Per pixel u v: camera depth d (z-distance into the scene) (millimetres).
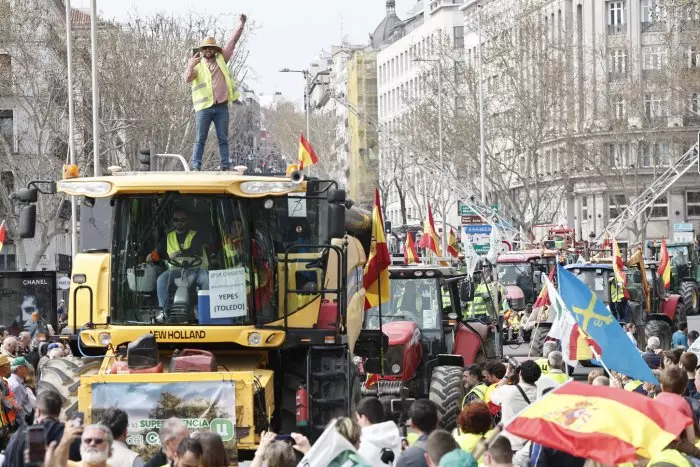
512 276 49406
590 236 59000
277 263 17125
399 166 99125
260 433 15773
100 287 17188
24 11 62344
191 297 17000
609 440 10148
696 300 64000
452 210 112250
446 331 26094
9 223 62344
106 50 63625
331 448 11133
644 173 96312
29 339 26219
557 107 86188
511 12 97562
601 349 16125
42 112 63094
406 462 11734
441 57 96875
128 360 16047
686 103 80938
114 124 64000
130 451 12508
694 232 96312
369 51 165000
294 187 16703
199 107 20359
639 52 101062
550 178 94188
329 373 17078
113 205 17094
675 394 13500
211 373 15602
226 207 17000
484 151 73125
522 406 16328
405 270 25766
